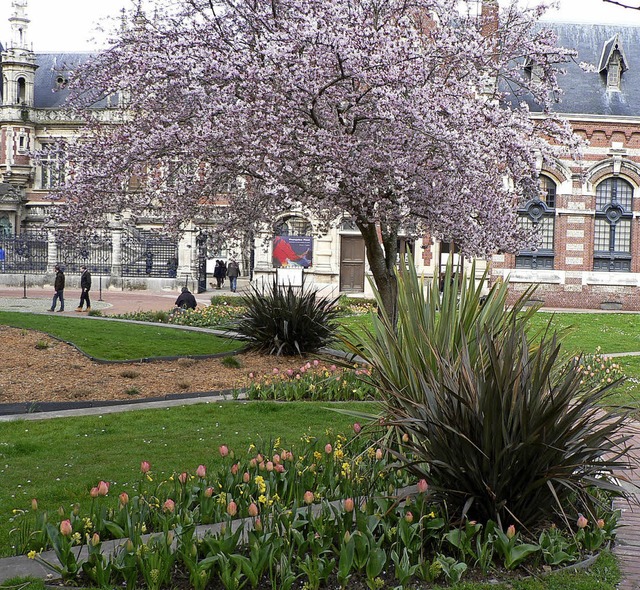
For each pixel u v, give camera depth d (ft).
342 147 50.52
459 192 54.08
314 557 19.15
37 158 64.90
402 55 51.16
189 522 20.88
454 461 22.20
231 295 121.60
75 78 62.90
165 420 37.14
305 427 35.94
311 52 50.75
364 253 128.67
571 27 135.23
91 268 143.95
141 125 58.08
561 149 66.23
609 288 125.18
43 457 30.19
